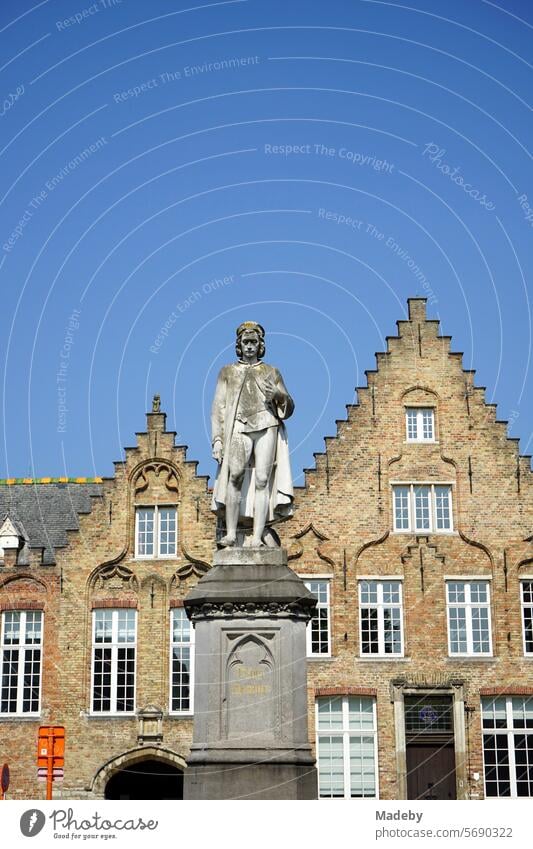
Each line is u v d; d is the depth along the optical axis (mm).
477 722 38906
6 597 40250
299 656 19078
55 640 39781
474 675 39250
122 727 39031
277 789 18297
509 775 38562
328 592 39938
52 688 39375
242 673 18969
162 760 38906
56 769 38625
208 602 19156
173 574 40188
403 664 39312
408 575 40062
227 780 18344
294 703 18828
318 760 38688
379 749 38656
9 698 39594
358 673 39188
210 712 18766
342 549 40156
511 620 39688
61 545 41875
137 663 39531
